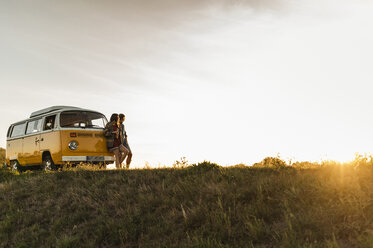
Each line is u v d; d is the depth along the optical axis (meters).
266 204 6.15
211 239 5.42
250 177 7.77
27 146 14.48
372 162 7.08
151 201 7.37
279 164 8.76
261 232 5.20
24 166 14.93
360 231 4.60
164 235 6.02
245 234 5.40
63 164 12.26
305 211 5.50
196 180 8.02
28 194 9.40
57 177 10.40
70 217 7.56
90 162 12.83
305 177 6.89
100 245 6.22
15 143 15.62
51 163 12.87
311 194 5.97
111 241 6.23
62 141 12.34
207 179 8.08
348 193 5.57
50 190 9.41
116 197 7.91
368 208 5.09
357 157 7.42
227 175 8.08
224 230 5.55
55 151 12.46
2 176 12.36
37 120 14.16
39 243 6.71
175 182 8.34
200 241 5.37
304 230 4.98
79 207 7.95
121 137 12.94
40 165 13.92
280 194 6.41
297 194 6.03
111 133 13.01
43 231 7.12
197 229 5.85
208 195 6.98
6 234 7.23
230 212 6.11
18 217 8.00
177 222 6.39
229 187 7.19
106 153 13.26
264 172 8.17
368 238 4.33
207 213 6.19
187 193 7.33
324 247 4.35
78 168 11.18
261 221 5.55
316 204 5.62
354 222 4.79
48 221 7.69
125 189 8.40
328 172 7.16
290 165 8.75
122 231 6.34
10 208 8.53
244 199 6.60
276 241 4.89
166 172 9.34
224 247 5.05
